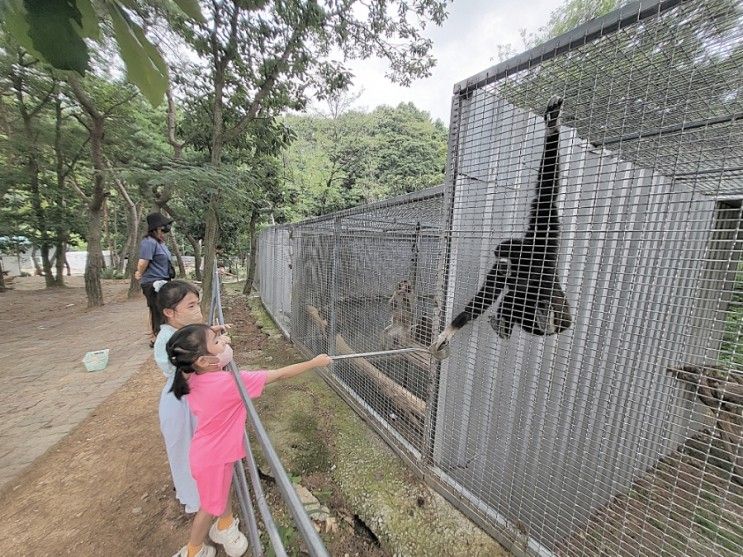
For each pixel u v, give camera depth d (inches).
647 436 78.3
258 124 350.6
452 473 98.3
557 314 78.9
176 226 562.9
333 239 174.1
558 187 75.1
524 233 80.7
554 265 77.6
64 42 25.3
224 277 673.0
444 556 80.6
